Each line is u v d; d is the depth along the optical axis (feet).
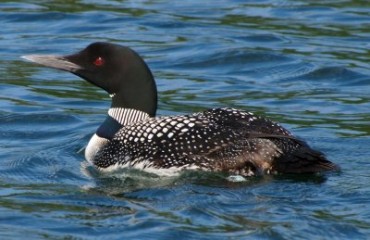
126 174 43.50
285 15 73.56
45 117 53.31
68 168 45.14
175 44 67.00
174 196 40.40
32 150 48.01
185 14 73.97
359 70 61.41
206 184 41.55
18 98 56.90
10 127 52.01
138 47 66.59
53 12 73.61
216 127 42.50
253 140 41.63
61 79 60.70
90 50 46.03
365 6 75.31
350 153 46.52
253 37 68.23
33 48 66.23
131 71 45.47
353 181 41.37
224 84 60.08
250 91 58.70
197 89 59.00
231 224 37.50
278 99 57.00
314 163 41.63
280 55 64.13
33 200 40.65
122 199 40.63
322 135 49.70
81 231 37.32
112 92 45.85
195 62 63.82
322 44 66.90
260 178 41.37
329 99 56.95
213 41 67.31
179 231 36.86
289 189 40.47
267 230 36.78
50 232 37.29
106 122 45.93
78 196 41.16
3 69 62.08
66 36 69.00
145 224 37.60
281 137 41.34
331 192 40.19
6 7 75.00
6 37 68.69
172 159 42.45
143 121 44.47
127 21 72.18
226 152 41.81
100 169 44.68
